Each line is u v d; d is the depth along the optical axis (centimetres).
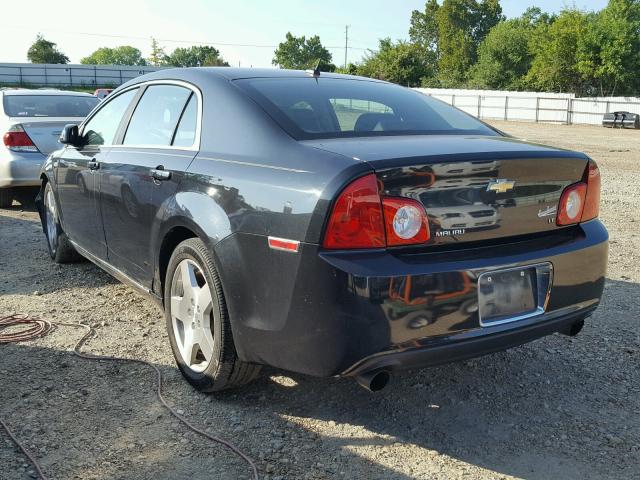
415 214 267
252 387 349
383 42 6625
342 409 328
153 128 399
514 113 4456
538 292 300
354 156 273
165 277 371
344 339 263
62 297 497
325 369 273
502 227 290
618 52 5234
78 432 300
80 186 472
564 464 283
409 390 351
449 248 279
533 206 300
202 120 354
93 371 366
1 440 292
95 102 955
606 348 411
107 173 423
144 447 289
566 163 309
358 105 356
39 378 355
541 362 390
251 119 326
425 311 265
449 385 358
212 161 329
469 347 277
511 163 287
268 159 302
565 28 5478
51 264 588
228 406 329
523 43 6981
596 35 5328
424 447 295
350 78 407
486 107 4638
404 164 265
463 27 10488
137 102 429
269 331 288
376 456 286
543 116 4278
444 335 272
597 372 377
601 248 322
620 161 1659
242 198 298
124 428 305
